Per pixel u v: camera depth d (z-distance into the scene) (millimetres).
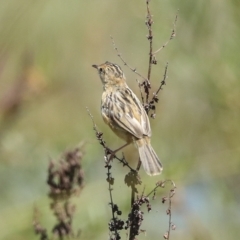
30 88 14062
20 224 13773
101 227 13359
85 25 13867
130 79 13914
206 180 14344
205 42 12555
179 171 14039
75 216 13367
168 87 13336
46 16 13531
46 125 14656
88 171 13977
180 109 13820
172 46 12641
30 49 13664
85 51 14039
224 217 14547
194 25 12430
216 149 14023
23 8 13422
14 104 14117
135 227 9789
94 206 13508
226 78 12789
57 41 13742
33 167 14469
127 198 13633
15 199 14203
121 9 14102
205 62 12664
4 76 13844
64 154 12234
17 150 14523
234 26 12453
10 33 13469
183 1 12406
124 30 14188
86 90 15078
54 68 14086
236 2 12383
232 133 13664
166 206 14148
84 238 13312
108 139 14492
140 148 11453
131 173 9875
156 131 14219
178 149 14203
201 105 13539
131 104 11906
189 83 12984
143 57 14117
